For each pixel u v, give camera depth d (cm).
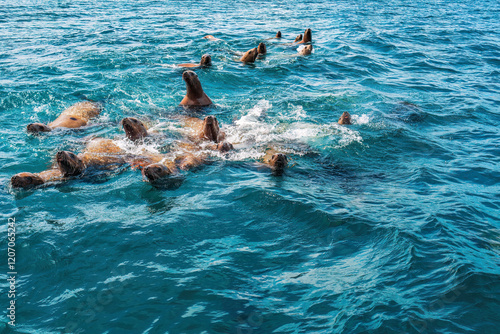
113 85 1209
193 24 2311
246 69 1416
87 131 907
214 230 550
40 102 1066
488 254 492
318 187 682
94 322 395
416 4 3675
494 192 664
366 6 3438
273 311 404
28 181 659
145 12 2747
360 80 1350
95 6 2988
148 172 676
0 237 526
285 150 831
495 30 2383
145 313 405
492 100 1182
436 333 371
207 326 387
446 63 1617
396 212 593
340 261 484
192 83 1057
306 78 1350
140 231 543
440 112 1074
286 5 3388
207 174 721
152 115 1019
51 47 1639
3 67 1338
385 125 966
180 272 464
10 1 3105
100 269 471
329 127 948
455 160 793
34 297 427
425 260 476
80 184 679
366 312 397
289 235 540
